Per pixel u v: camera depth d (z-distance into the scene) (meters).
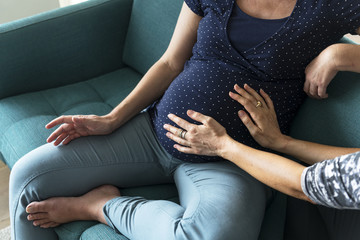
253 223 1.23
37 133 1.66
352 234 1.22
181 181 1.41
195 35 1.52
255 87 1.35
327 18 1.25
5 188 2.09
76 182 1.40
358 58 1.23
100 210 1.37
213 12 1.38
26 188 1.36
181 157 1.42
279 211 1.42
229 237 1.17
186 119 1.39
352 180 0.89
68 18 1.88
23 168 1.38
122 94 1.90
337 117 1.34
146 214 1.28
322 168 0.96
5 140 1.70
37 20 1.84
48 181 1.37
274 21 1.30
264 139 1.33
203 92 1.37
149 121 1.51
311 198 1.01
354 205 0.90
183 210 1.29
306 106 1.43
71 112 1.79
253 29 1.33
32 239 1.40
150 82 1.54
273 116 1.35
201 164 1.40
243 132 1.37
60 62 1.93
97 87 1.97
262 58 1.33
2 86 1.85
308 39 1.28
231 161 1.31
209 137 1.31
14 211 1.39
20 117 1.75
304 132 1.42
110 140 1.46
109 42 2.02
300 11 1.27
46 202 1.36
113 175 1.44
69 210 1.38
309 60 1.33
